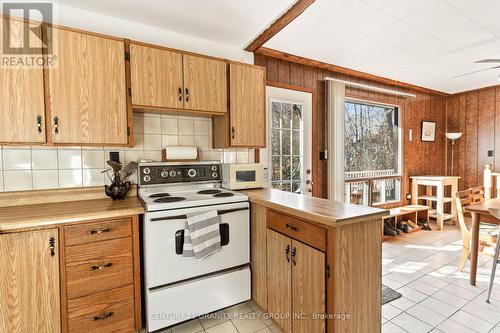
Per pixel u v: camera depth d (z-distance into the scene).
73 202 1.78
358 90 3.55
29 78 1.51
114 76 1.74
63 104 1.59
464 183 4.46
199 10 1.89
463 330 1.64
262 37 2.29
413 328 1.66
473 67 3.21
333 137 3.13
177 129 2.27
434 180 3.94
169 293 1.62
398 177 4.12
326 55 2.81
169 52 1.92
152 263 1.57
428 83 3.92
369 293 1.33
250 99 2.30
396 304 1.94
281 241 1.58
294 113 2.94
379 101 3.79
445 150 4.70
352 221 1.21
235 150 2.56
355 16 2.03
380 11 1.96
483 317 1.77
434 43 2.52
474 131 4.33
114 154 2.02
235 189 2.21
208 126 2.41
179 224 1.65
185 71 1.98
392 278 2.35
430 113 4.48
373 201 3.86
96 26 1.93
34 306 1.34
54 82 1.57
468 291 2.12
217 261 1.79
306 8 1.88
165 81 1.90
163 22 2.07
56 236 1.38
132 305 1.59
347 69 3.24
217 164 2.36
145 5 1.83
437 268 2.56
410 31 2.28
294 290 1.48
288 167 2.91
